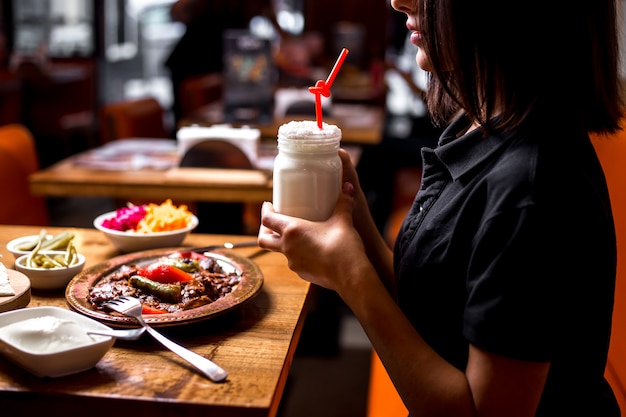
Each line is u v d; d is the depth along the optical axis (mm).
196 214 2947
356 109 4113
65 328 1021
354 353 3133
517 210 919
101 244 1622
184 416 933
